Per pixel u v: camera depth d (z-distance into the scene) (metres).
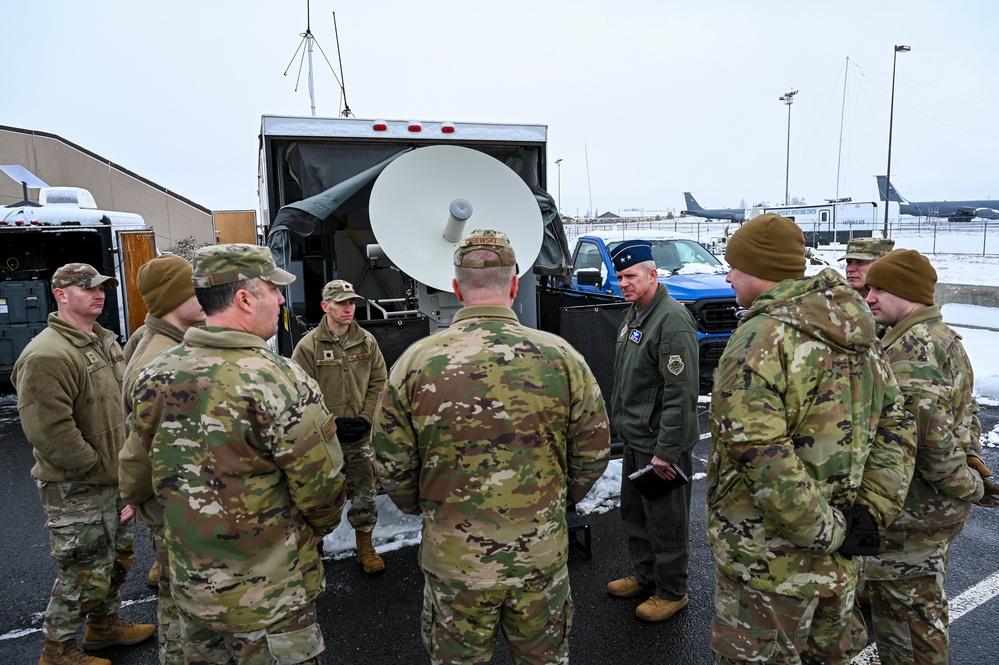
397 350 4.09
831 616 1.84
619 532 3.96
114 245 8.05
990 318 10.60
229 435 1.68
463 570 1.78
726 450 1.81
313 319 6.26
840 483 1.77
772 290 1.82
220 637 1.85
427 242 3.98
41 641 2.99
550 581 1.86
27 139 16.34
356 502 3.45
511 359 1.79
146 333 2.35
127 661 2.83
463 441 1.76
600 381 4.23
